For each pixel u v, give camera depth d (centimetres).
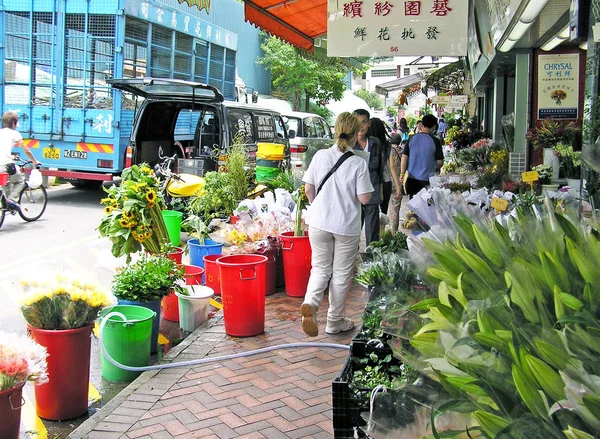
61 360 411
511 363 168
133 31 1223
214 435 383
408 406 205
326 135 1945
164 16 1322
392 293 291
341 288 552
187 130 1384
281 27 1001
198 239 783
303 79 2744
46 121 1224
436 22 689
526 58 903
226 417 407
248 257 583
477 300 189
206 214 939
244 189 1013
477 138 1773
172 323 620
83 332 418
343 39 704
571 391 152
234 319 555
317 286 539
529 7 486
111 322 477
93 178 1228
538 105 909
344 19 702
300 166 1597
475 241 224
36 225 1072
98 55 1195
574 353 162
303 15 968
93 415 412
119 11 1172
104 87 1199
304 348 530
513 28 582
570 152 821
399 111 4206
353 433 293
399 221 1056
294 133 1609
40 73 1220
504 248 212
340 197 543
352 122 550
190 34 1450
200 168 1098
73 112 1212
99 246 917
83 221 1115
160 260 555
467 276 205
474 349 175
